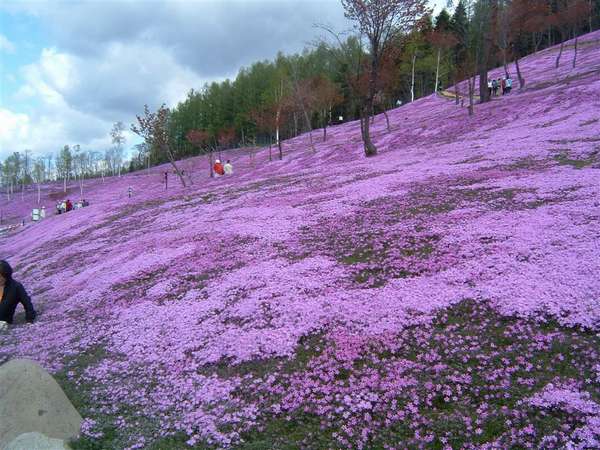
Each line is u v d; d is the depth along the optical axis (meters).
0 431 7.40
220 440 7.12
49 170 156.88
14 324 14.38
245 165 65.06
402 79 99.38
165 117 52.94
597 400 6.48
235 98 122.62
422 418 6.84
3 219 88.38
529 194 15.53
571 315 8.42
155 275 15.42
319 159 46.69
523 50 96.38
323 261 13.35
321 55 99.75
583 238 11.13
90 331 12.33
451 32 77.81
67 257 22.73
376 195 19.53
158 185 74.94
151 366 9.81
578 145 21.39
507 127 31.89
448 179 19.89
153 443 7.30
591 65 51.44
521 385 7.16
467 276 10.66
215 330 10.63
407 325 9.37
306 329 9.80
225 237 17.77
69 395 9.17
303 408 7.55
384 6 32.38
